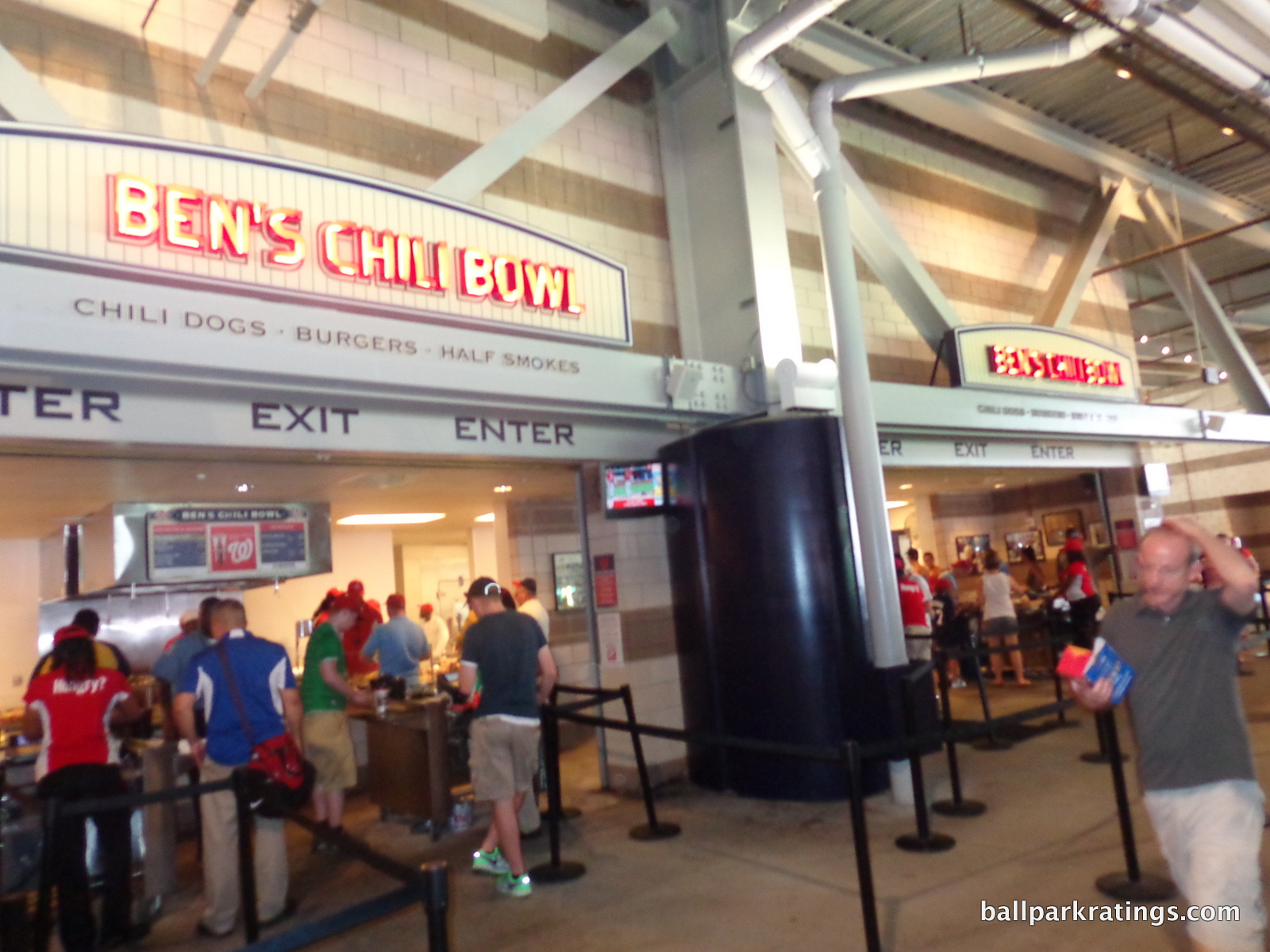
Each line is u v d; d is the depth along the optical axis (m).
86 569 7.62
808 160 6.81
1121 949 3.64
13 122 4.08
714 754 6.80
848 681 6.45
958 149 10.82
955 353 8.55
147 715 6.21
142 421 4.65
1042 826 5.34
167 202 4.47
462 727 6.73
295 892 5.11
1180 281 11.84
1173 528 2.85
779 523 6.62
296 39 5.62
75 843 4.39
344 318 4.96
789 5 6.17
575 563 9.66
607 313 6.35
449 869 2.35
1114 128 11.11
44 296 4.02
